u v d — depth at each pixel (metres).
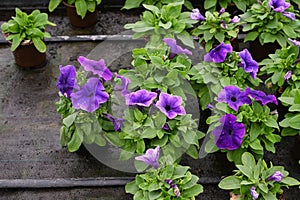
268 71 1.89
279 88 1.95
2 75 2.10
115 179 1.83
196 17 1.94
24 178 1.84
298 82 1.86
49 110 2.00
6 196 1.81
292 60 1.87
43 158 1.89
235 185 1.69
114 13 2.31
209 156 1.88
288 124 1.78
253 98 1.77
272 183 1.67
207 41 1.97
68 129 1.78
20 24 2.01
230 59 1.85
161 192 1.65
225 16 1.96
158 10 1.98
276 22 1.98
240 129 1.72
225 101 1.75
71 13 2.21
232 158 1.77
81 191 1.81
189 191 1.68
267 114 1.77
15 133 1.94
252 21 2.00
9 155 1.89
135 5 2.12
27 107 2.01
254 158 1.77
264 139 1.78
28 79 2.09
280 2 1.97
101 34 2.24
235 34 1.95
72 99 1.68
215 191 1.82
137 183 1.69
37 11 2.06
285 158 1.89
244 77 1.84
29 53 2.06
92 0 2.16
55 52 2.17
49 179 1.83
